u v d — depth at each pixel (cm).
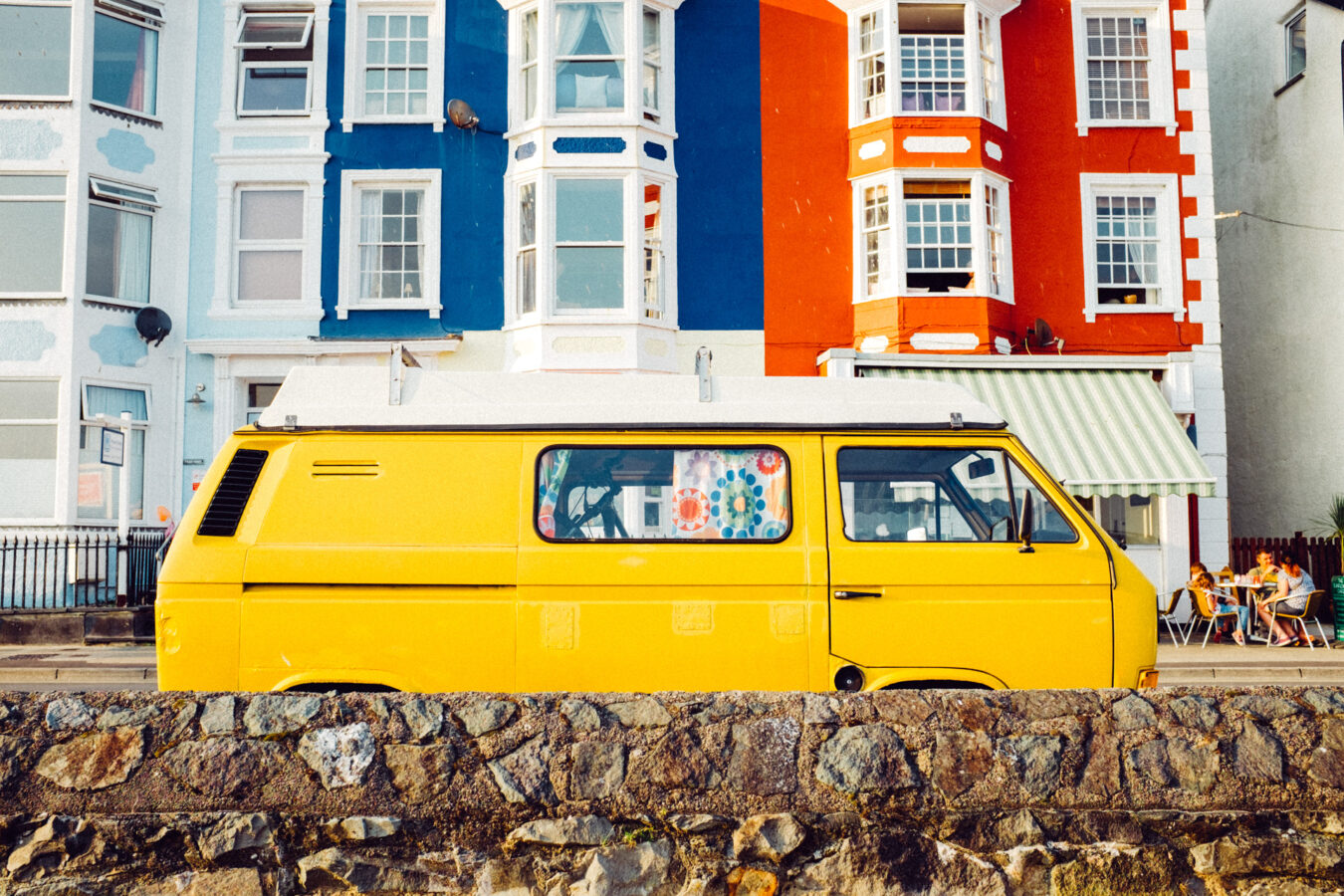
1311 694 441
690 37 1941
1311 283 2169
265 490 634
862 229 1911
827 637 619
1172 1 1988
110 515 1808
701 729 422
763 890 405
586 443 646
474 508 632
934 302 1852
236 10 1923
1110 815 418
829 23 1953
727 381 675
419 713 422
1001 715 430
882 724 427
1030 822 416
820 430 656
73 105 1819
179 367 1872
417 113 1925
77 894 396
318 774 410
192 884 399
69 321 1780
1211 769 425
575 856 407
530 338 1828
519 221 1881
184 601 612
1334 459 2109
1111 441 1709
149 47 1916
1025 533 631
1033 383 1805
